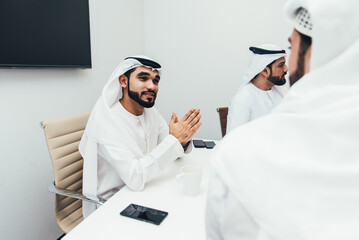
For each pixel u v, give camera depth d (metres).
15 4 1.44
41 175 1.71
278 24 2.53
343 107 0.32
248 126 0.39
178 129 1.14
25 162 1.59
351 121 0.31
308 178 0.31
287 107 0.37
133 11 2.72
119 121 1.22
